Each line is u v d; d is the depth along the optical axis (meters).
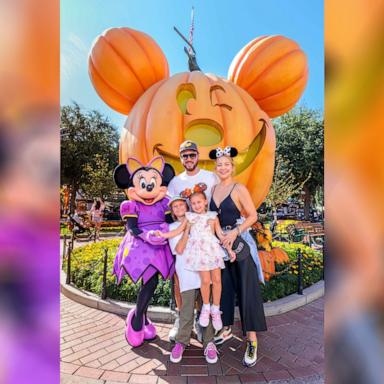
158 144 3.65
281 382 2.38
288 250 5.91
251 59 4.19
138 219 2.77
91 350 2.81
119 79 4.04
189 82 3.84
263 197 4.26
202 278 2.51
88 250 6.12
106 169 16.06
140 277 2.61
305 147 16.19
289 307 3.82
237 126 3.71
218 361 2.66
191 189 2.76
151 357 2.70
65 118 16.66
